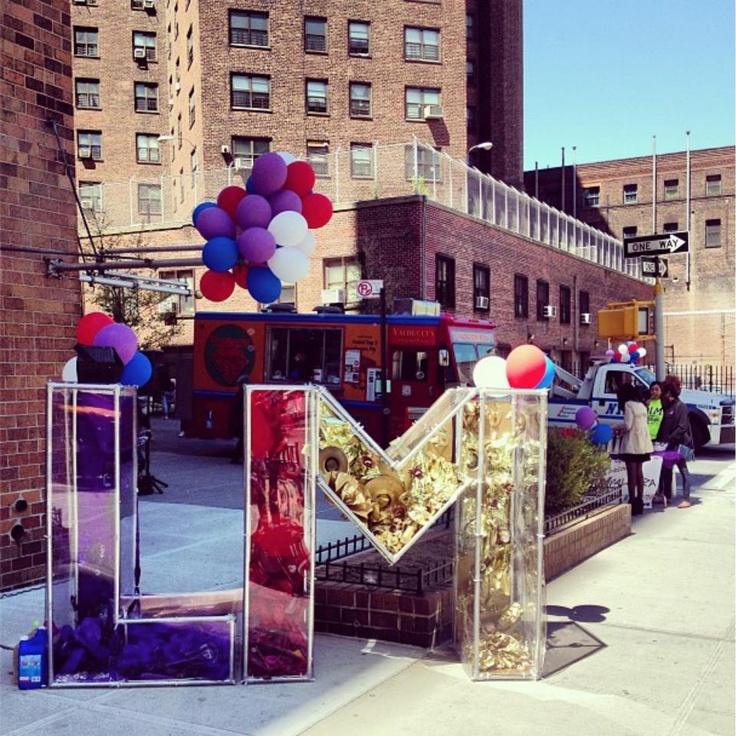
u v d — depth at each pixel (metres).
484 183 28.70
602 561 8.52
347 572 6.58
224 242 6.54
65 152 8.02
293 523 5.24
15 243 7.48
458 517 5.72
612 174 60.06
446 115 37.56
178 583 7.48
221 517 10.84
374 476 5.61
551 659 5.61
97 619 5.24
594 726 4.51
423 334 16.66
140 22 41.56
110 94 41.25
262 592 5.21
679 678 5.25
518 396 5.53
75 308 8.06
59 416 5.30
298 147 34.66
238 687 5.11
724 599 7.07
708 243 56.41
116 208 29.11
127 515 5.86
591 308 39.19
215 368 18.42
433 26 37.38
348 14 35.97
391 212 24.30
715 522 10.81
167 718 4.61
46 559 5.16
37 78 7.73
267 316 18.08
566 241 36.38
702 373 49.22
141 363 6.11
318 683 5.18
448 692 5.02
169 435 24.20
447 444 5.62
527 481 5.43
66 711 4.72
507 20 46.28
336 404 5.59
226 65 33.50
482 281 28.00
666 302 56.94
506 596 5.33
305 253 6.96
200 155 33.47
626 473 11.84
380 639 6.02
